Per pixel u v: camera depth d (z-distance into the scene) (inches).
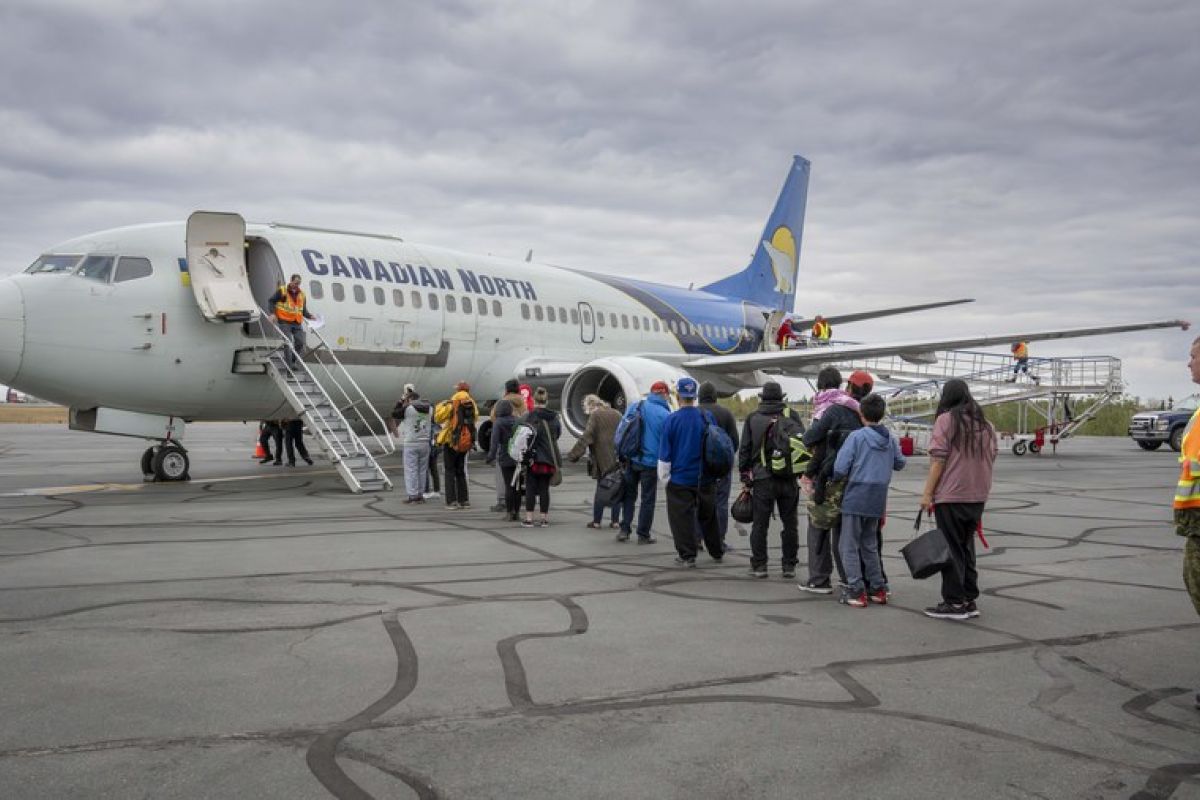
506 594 279.7
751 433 318.3
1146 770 153.0
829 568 294.0
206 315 554.3
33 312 520.1
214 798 136.9
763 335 1119.6
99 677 192.7
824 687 195.0
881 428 276.4
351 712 174.2
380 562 329.4
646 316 931.3
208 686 187.9
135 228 579.2
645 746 160.2
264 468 761.0
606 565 334.3
